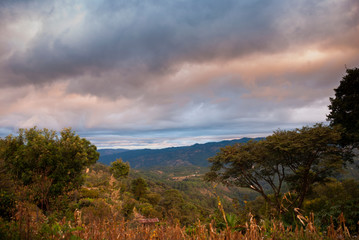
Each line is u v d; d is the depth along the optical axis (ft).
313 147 50.44
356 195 40.60
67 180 42.32
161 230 14.05
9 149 45.57
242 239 11.90
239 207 25.68
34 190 22.81
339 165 52.24
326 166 53.16
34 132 51.57
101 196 68.64
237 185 65.67
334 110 59.93
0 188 18.11
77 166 47.39
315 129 55.88
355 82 54.44
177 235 13.48
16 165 36.24
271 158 60.54
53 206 29.19
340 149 56.95
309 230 12.18
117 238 12.82
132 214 41.42
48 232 12.39
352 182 52.65
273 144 57.77
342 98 58.44
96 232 13.12
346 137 54.39
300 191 56.03
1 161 23.73
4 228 11.50
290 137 60.18
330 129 53.31
